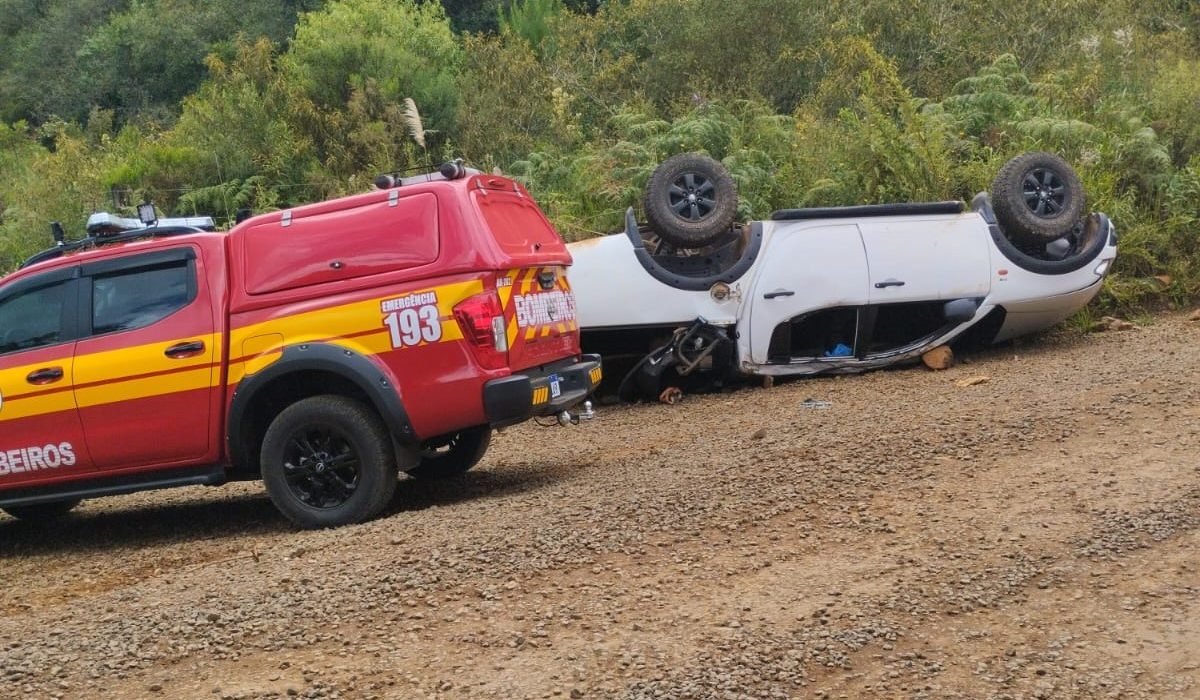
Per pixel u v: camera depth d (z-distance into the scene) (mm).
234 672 4477
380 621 4871
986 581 4832
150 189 16484
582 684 4133
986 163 13297
